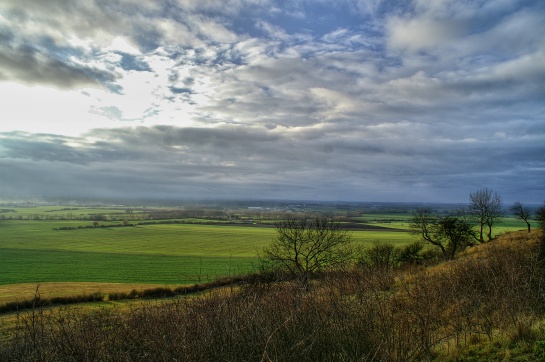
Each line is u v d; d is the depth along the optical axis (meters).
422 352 6.58
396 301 7.76
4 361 5.80
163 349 6.01
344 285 8.20
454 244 47.28
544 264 11.98
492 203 53.25
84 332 6.41
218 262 66.75
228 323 6.45
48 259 75.31
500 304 8.60
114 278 54.16
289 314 6.60
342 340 6.13
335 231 37.25
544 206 33.94
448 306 8.85
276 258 32.25
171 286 35.81
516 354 6.57
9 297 32.28
